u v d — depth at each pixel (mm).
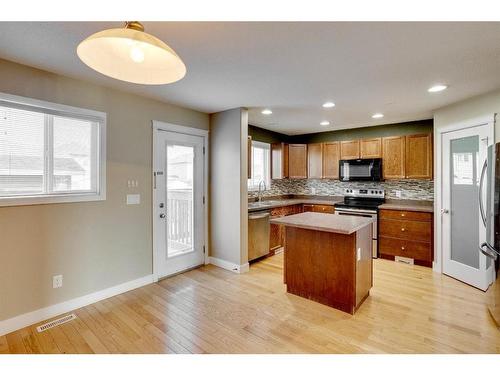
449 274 3367
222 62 2145
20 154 2223
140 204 3047
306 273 2758
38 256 2297
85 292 2600
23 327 2205
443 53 1982
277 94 2971
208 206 3906
